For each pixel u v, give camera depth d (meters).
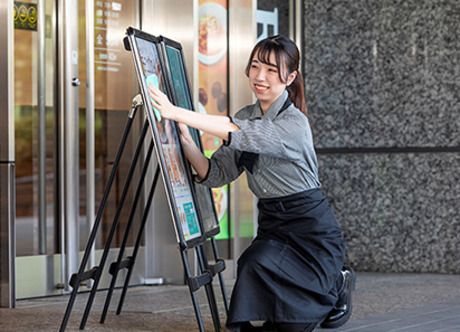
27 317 6.04
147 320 5.95
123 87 7.29
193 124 5.05
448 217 8.35
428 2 8.34
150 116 4.95
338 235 5.47
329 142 8.60
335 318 5.70
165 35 7.45
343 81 8.55
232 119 5.16
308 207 5.37
